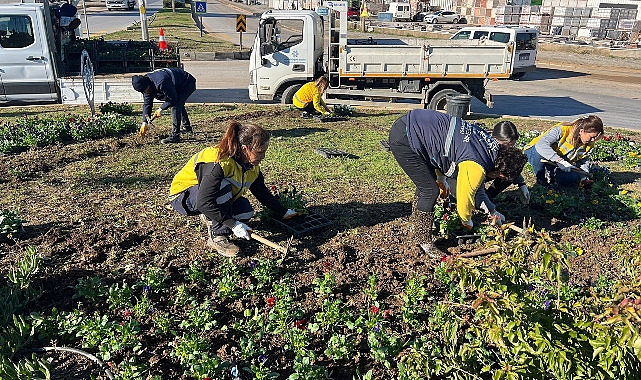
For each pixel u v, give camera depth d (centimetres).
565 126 670
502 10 3234
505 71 1179
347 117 1149
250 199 611
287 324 385
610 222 593
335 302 397
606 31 2911
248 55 2328
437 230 541
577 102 1498
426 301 425
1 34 1160
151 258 470
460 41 1230
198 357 342
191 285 432
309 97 1082
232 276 438
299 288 435
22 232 511
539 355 270
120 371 338
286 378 343
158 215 563
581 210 619
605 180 711
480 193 503
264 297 421
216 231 477
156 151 828
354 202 622
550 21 3094
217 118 1082
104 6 5038
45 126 901
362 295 429
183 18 3972
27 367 321
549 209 602
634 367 258
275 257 475
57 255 471
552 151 657
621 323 243
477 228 541
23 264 419
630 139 1030
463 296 416
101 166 743
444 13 4153
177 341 367
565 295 416
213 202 440
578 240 545
